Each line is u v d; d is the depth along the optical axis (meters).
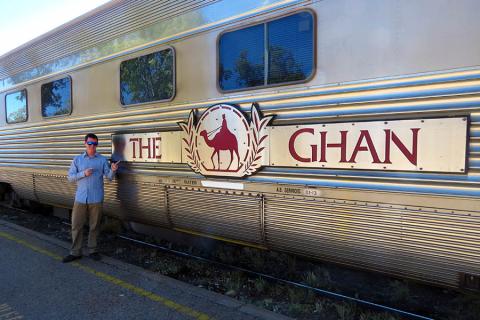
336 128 2.89
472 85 2.35
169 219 4.23
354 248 2.93
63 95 5.45
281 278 3.92
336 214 2.95
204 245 4.52
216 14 3.62
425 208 2.55
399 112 2.62
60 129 5.54
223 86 3.60
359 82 2.78
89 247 4.52
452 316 3.13
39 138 5.98
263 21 3.29
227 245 4.66
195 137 3.83
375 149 2.71
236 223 3.61
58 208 6.50
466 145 2.37
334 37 2.89
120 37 4.54
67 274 4.00
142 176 4.39
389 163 2.66
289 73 3.15
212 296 3.43
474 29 2.34
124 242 5.30
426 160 2.52
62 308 3.28
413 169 2.56
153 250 4.93
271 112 3.26
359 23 2.77
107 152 4.82
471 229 2.40
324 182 2.98
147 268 4.38
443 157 2.45
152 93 4.23
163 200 4.19
